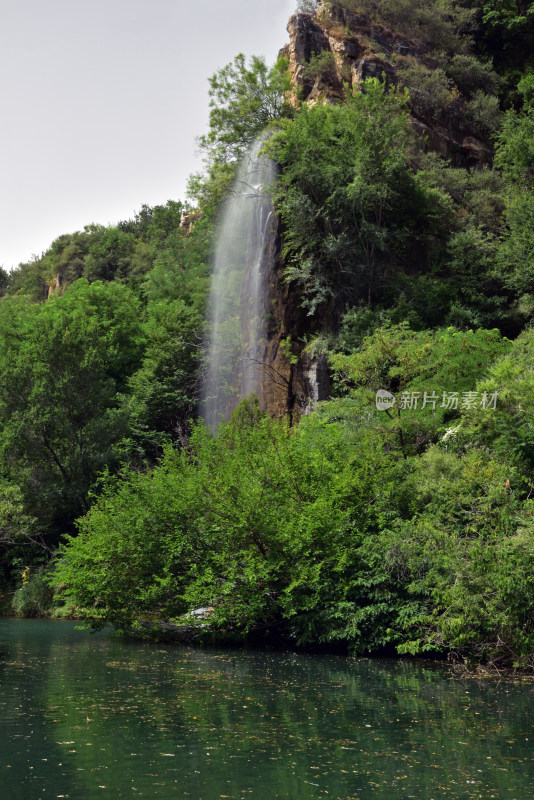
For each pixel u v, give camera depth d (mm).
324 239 31797
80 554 16312
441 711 8469
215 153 41875
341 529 14539
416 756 6484
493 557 11539
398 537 13398
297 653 14203
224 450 16844
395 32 45812
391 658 13430
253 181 39219
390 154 33406
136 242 95250
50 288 104625
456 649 12711
